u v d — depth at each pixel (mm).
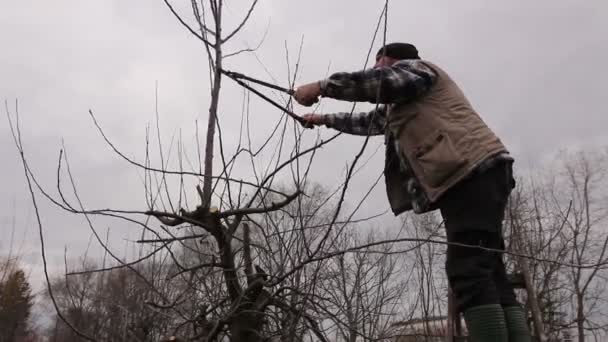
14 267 7258
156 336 2936
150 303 2541
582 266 1648
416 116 2070
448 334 3125
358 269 3686
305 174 2191
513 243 5250
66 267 2582
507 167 1972
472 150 1907
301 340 2555
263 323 2555
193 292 2760
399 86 2000
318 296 2312
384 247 3725
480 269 1854
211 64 2422
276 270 2678
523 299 6148
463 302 1858
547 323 6648
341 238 3066
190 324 2756
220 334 2609
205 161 2434
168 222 2393
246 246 2584
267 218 2988
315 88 2107
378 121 2602
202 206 2312
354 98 2088
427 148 2014
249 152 2621
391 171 2424
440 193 1958
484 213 1882
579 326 6895
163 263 3104
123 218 2301
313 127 2705
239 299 2270
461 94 2082
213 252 2723
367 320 3502
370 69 2053
